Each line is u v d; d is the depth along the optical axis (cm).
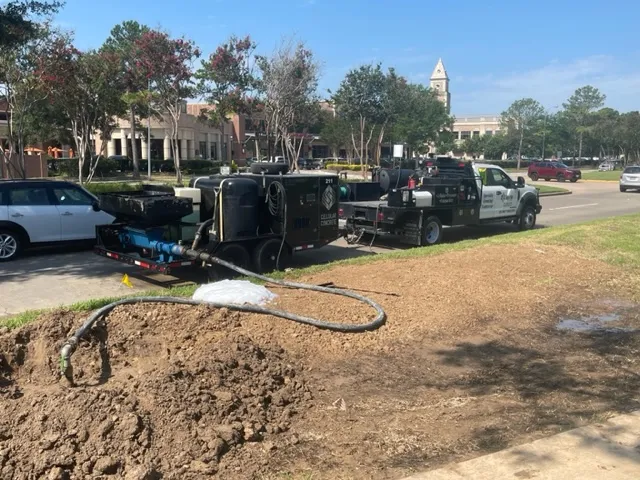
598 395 514
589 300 834
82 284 920
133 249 966
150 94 3136
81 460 358
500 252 1075
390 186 1570
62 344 505
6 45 1658
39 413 395
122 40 3966
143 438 377
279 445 405
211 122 3756
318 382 518
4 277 967
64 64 2392
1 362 483
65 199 1175
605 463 382
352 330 630
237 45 3253
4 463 354
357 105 3691
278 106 3344
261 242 950
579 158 9425
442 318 691
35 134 3859
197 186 975
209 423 411
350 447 406
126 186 2192
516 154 8888
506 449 402
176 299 636
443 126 6094
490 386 529
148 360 516
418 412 469
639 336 691
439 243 1370
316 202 1020
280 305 686
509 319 723
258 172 1077
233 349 516
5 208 1098
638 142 9025
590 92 9669
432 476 365
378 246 1377
